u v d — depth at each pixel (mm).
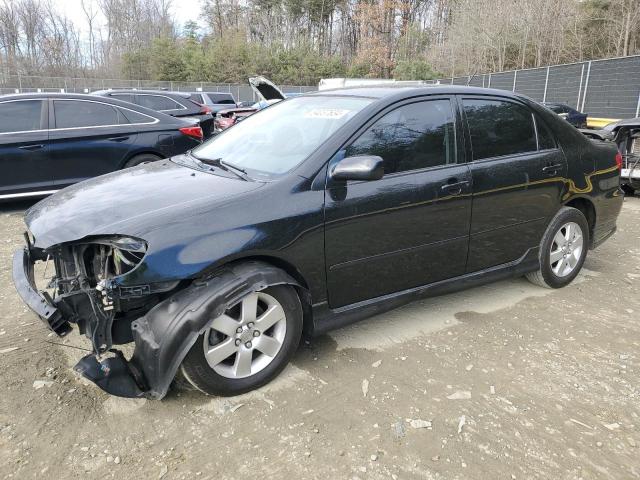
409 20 52938
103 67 54938
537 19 33938
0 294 4203
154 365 2518
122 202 2836
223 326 2709
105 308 2617
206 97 18844
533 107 4078
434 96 3521
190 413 2715
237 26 60250
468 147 3600
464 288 3768
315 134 3236
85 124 6973
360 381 3021
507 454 2465
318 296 3049
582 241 4457
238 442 2512
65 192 3312
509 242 3932
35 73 49750
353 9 58219
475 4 38594
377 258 3213
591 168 4383
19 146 6535
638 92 17188
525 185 3867
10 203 7609
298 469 2344
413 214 3293
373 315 3328
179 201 2773
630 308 4086
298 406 2783
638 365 3260
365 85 4008
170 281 2551
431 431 2605
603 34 32031
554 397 2912
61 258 2797
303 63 49969
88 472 2320
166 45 49188
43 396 2842
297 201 2873
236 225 2689
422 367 3186
